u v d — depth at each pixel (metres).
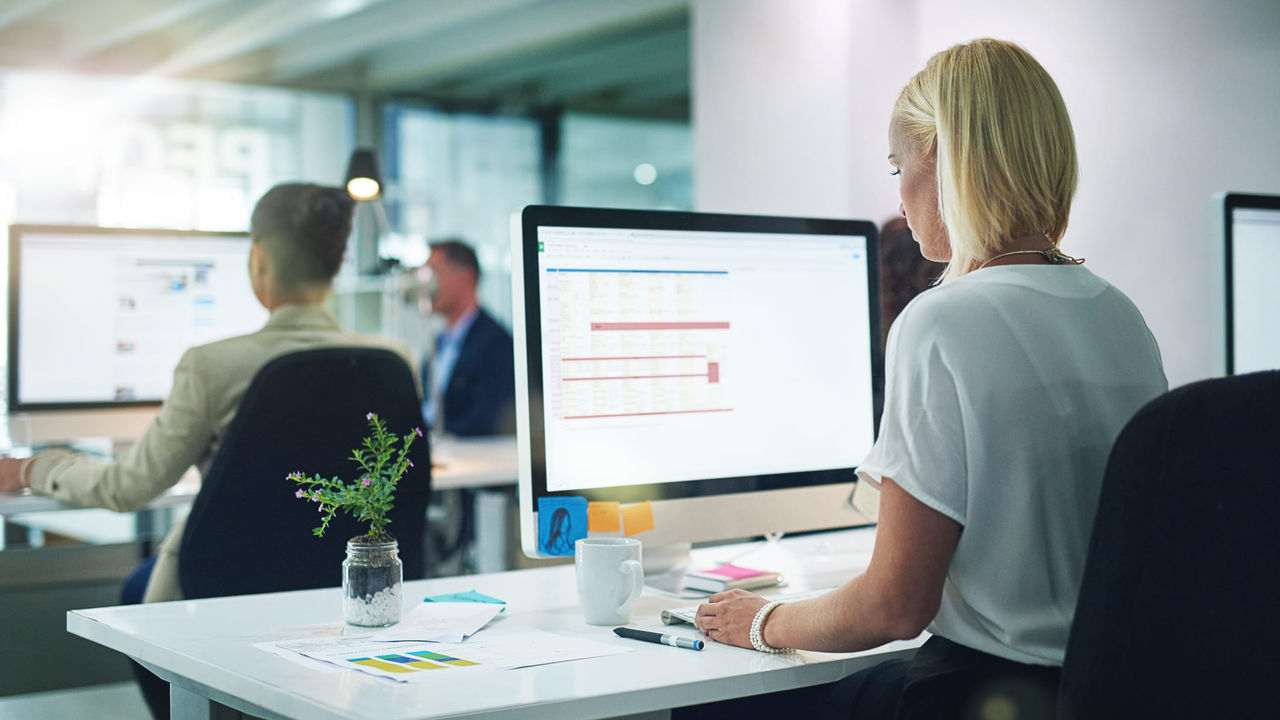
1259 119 2.54
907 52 3.44
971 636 1.08
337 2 7.14
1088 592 0.91
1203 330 2.65
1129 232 2.81
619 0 6.84
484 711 0.91
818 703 1.26
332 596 1.43
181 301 2.81
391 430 1.92
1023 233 1.16
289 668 1.04
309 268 2.14
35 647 2.89
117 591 2.98
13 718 3.00
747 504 1.55
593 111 9.31
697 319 1.53
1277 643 0.84
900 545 1.05
